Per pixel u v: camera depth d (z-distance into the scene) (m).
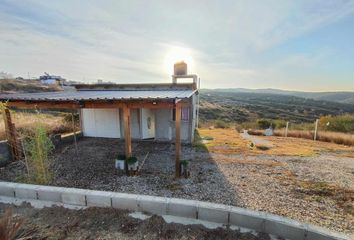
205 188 4.94
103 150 8.67
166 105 5.55
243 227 2.95
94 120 11.48
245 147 9.87
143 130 10.86
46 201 3.61
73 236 2.69
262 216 2.87
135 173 5.75
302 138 13.68
